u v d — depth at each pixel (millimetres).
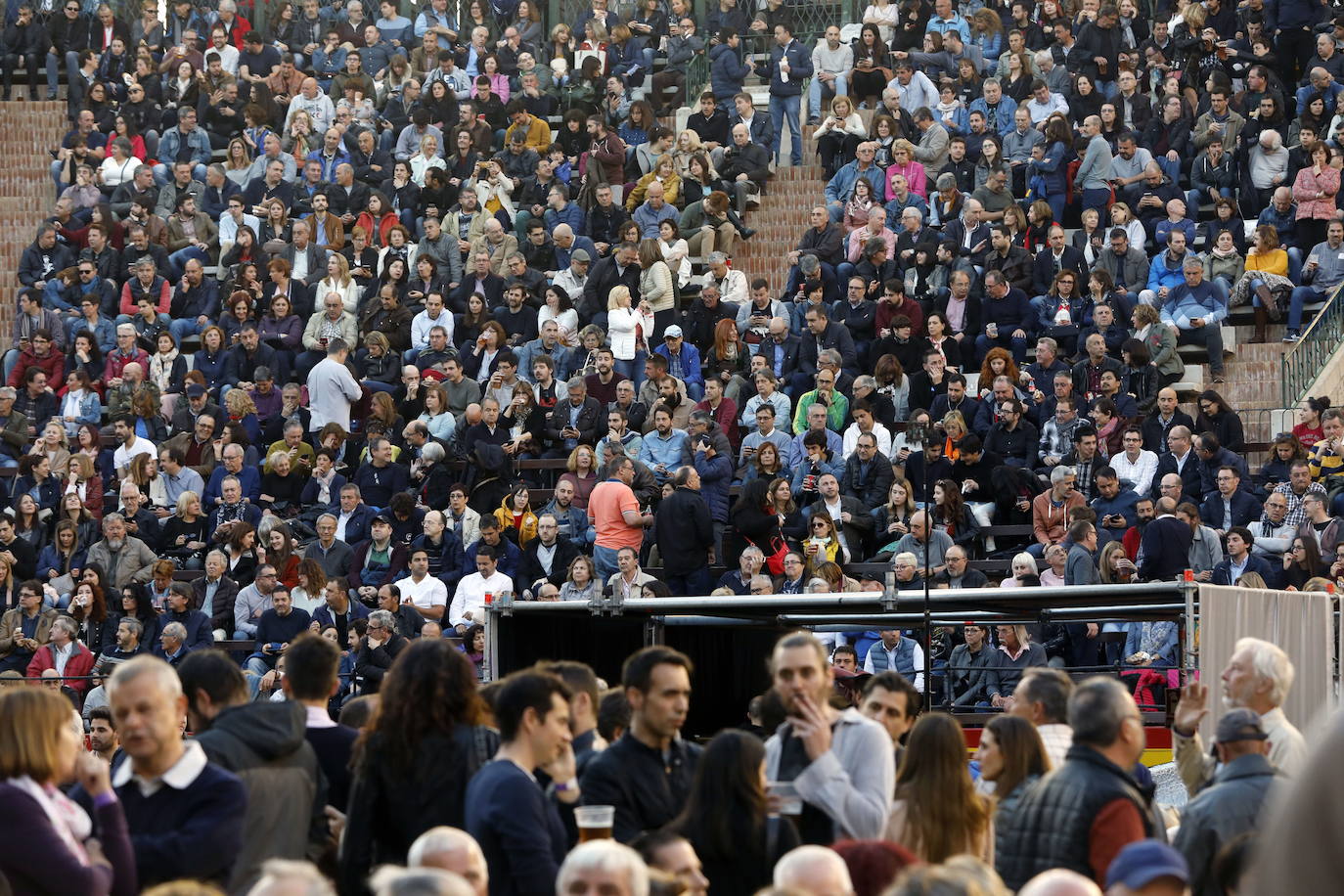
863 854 13844
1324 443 46750
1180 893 11750
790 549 45562
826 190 63781
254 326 60188
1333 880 5316
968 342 54375
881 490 47906
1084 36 67250
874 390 51156
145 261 63312
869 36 69312
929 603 25219
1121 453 47844
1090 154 60594
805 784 15961
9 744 14672
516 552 47188
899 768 18766
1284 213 58344
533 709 15641
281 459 52125
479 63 75875
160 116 74188
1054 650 38531
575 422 52875
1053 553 41906
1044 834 15266
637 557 46688
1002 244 56000
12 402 58406
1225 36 67938
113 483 54750
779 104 69625
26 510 52000
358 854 16062
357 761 16484
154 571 47062
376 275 62562
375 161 69500
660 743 16859
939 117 66625
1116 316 54312
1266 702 17938
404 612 43125
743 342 56344
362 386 56094
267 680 40500
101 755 29141
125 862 14805
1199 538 42656
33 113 77000
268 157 68938
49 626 45812
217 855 15406
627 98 74125
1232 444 49344
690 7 76438
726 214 63531
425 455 51250
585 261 59969
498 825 14844
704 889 14531
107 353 61250
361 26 78625
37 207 74000
